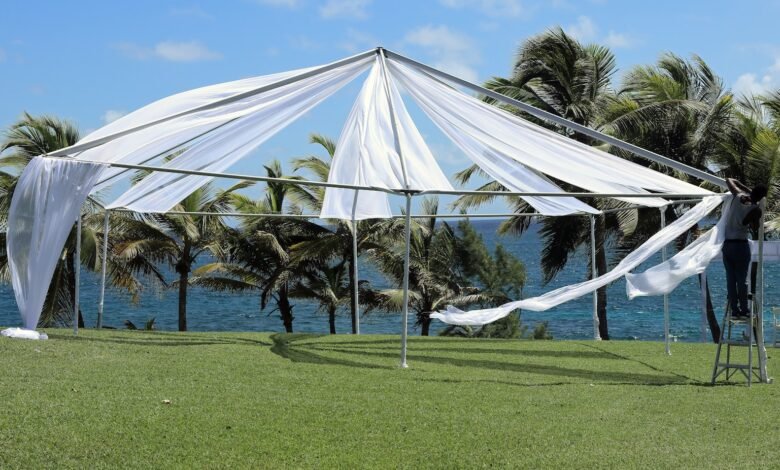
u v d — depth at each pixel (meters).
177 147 10.10
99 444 5.36
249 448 5.45
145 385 7.19
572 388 8.09
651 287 9.00
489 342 12.54
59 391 6.67
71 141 18.48
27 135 18.12
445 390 7.66
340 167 12.85
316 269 22.97
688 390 8.12
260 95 9.84
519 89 20.44
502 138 10.03
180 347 10.12
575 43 20.14
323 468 5.14
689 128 20.19
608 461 5.41
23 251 9.49
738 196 8.77
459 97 10.07
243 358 9.31
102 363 8.30
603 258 21.02
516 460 5.40
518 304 9.28
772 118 19.89
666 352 11.42
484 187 21.89
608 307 50.22
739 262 8.70
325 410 6.55
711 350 11.79
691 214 9.46
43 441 5.33
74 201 9.34
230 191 21.02
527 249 97.50
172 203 12.39
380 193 14.61
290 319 23.17
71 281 19.67
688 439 6.03
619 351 11.57
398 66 10.30
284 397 6.99
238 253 22.28
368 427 6.09
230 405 6.57
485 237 117.38
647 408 7.11
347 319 45.03
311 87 10.19
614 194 10.08
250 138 10.86
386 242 22.41
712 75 21.03
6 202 18.05
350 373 8.50
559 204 13.05
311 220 25.45
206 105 9.16
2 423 5.61
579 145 9.70
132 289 21.20
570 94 20.22
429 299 23.72
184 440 5.54
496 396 7.47
